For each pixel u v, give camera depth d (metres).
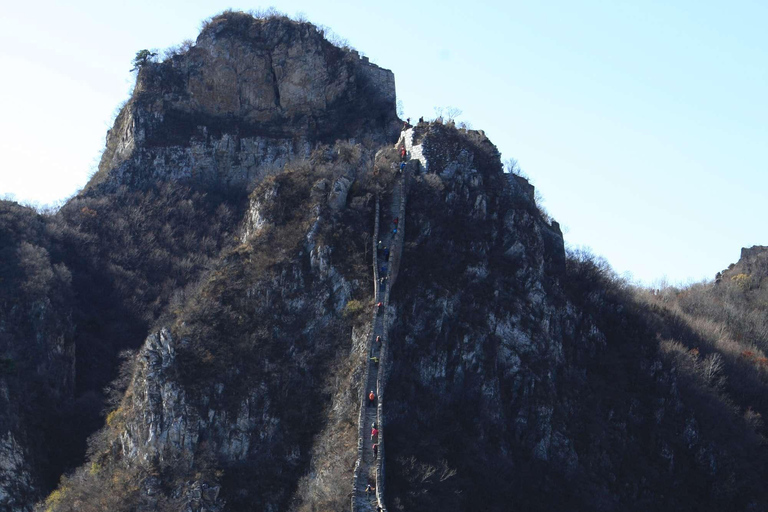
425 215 169.62
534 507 146.50
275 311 157.88
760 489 172.38
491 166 183.75
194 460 143.75
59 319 195.00
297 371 152.00
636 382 175.88
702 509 165.25
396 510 127.31
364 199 169.38
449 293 159.75
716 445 175.25
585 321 178.38
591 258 197.50
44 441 174.75
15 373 180.12
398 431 141.88
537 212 189.25
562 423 158.38
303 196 171.00
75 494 147.00
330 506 126.94
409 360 152.50
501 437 152.62
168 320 161.12
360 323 151.25
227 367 151.00
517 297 166.62
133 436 148.62
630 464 163.00
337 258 160.38
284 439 145.12
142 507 139.62
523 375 159.12
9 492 164.75
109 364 196.50
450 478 139.62
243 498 140.38
